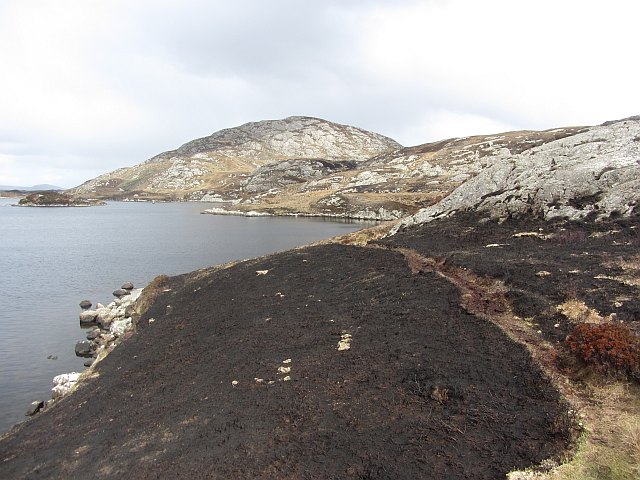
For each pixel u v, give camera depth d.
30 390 26.95
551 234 32.38
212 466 12.58
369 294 26.09
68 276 60.25
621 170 36.53
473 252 30.27
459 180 144.75
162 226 123.75
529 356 14.84
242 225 121.94
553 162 43.31
